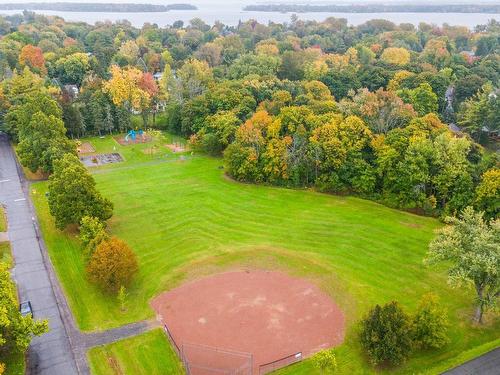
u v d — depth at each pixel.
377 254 66.31
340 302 56.03
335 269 62.69
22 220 76.12
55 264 63.84
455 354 47.78
